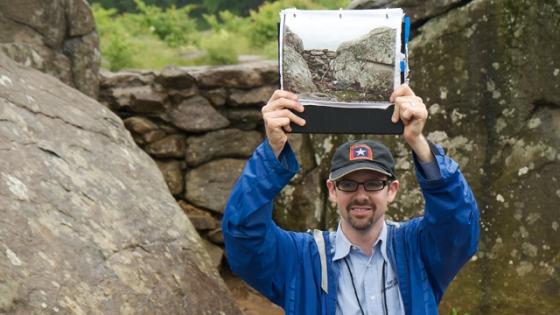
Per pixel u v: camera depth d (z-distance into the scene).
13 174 3.74
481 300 5.59
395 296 3.05
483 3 5.68
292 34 2.79
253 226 2.97
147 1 21.58
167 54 9.95
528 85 5.55
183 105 7.04
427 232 3.05
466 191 2.94
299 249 3.14
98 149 4.65
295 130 2.85
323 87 2.80
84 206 3.97
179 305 3.86
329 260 3.08
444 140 5.83
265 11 11.82
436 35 5.86
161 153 7.00
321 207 6.47
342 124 2.82
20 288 3.12
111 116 5.18
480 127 5.71
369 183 3.01
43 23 6.25
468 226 2.94
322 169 6.48
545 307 5.41
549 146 5.50
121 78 7.05
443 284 3.12
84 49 6.55
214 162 7.06
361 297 3.04
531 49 5.54
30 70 5.01
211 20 12.91
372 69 2.77
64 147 4.35
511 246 5.55
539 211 5.50
